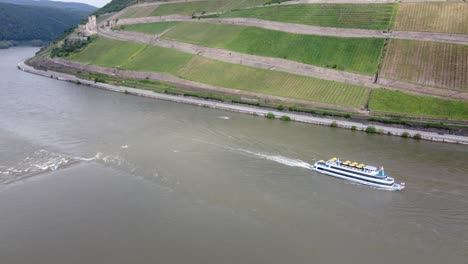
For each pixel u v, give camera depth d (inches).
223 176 3464.6
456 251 2519.7
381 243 2593.5
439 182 3415.4
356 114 5211.6
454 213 2938.0
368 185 3395.7
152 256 2432.3
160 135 4490.7
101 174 3462.1
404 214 2933.1
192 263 2370.8
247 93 6274.6
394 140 4507.9
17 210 2888.8
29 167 3572.8
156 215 2851.9
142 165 3651.6
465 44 6072.8
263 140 4387.3
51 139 4281.5
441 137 4473.4
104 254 2452.0
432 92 5438.0
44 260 2393.0
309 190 3282.5
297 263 2386.8
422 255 2481.5
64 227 2709.2
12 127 4628.4
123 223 2758.4
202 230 2689.5
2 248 2491.4
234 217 2844.5
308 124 5103.3
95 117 5177.2
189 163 3715.6
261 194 3179.1
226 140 4360.2
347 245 2566.4
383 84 5782.5
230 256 2436.0
